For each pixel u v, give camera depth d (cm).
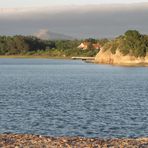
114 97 7875
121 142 2853
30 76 15962
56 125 4528
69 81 13075
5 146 2664
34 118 5047
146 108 6084
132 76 15850
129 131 4166
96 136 3897
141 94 8506
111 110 5847
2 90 9500
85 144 2762
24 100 7244
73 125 4528
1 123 4672
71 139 2956
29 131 4203
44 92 8969
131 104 6644
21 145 2706
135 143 2820
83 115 5319
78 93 8738
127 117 5144
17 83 12100
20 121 4809
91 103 6800
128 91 9281
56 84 11650
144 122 4738
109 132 4116
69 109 5959
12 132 4147
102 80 13612
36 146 2683
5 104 6594
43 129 4303
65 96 8050
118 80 13588
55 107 6197
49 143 2789
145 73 17925
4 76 16012
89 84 11681
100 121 4809
